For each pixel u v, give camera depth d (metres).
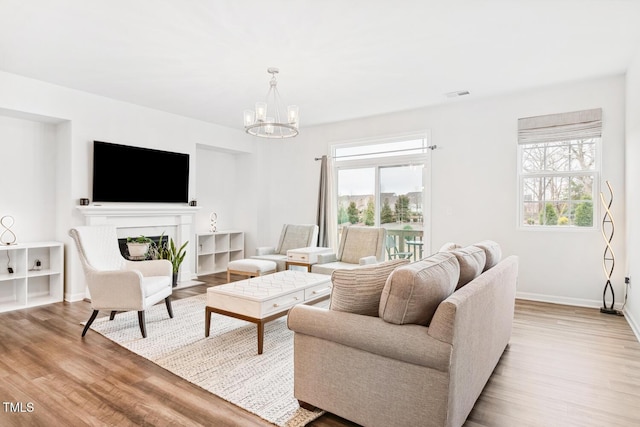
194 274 5.92
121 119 4.89
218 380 2.39
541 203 4.55
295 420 1.94
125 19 2.77
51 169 4.61
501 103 4.70
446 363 1.52
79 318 3.72
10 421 1.92
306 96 4.68
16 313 3.89
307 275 3.74
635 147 3.45
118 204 4.86
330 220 6.14
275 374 2.49
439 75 3.96
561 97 4.33
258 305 2.82
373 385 1.75
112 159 4.73
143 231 5.23
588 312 3.99
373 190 5.85
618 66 3.75
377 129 5.71
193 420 1.94
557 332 3.34
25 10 2.64
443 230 5.14
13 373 2.47
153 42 3.16
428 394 1.60
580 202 4.33
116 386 2.30
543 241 4.46
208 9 2.64
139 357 2.75
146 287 3.29
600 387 2.31
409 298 1.66
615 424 1.91
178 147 5.61
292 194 6.70
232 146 6.45
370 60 3.55
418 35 3.05
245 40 3.12
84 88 4.38
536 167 4.57
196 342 3.07
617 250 4.05
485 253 2.60
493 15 2.74
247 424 1.91
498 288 2.37
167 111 5.41
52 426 1.88
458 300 1.63
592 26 2.91
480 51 3.36
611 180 4.07
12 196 4.29
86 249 3.43
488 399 2.16
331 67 3.72
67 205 4.45
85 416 1.97
